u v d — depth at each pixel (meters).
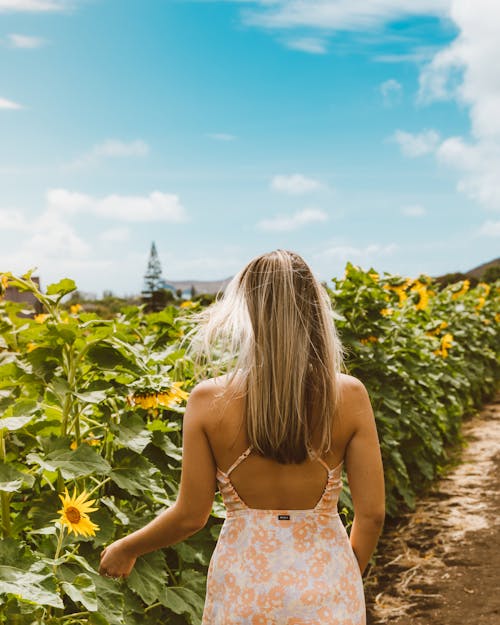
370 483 1.91
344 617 1.83
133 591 2.70
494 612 4.12
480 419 9.98
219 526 3.11
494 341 12.01
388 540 5.34
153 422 2.96
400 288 6.53
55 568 2.32
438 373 7.09
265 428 1.82
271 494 1.87
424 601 4.32
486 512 5.82
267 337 1.85
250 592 1.82
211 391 1.90
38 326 2.75
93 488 2.69
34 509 2.44
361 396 1.92
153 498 2.84
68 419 2.70
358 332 5.50
